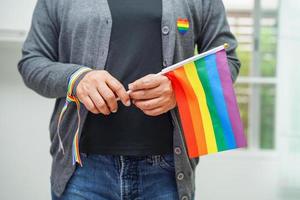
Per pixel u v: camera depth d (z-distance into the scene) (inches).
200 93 30.1
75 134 31.6
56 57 34.9
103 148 31.7
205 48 35.2
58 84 30.2
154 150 31.9
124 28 31.6
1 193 72.2
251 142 73.7
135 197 32.8
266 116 74.2
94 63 31.8
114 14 31.7
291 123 68.2
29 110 70.9
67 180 33.2
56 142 34.4
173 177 33.8
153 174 32.9
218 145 30.4
